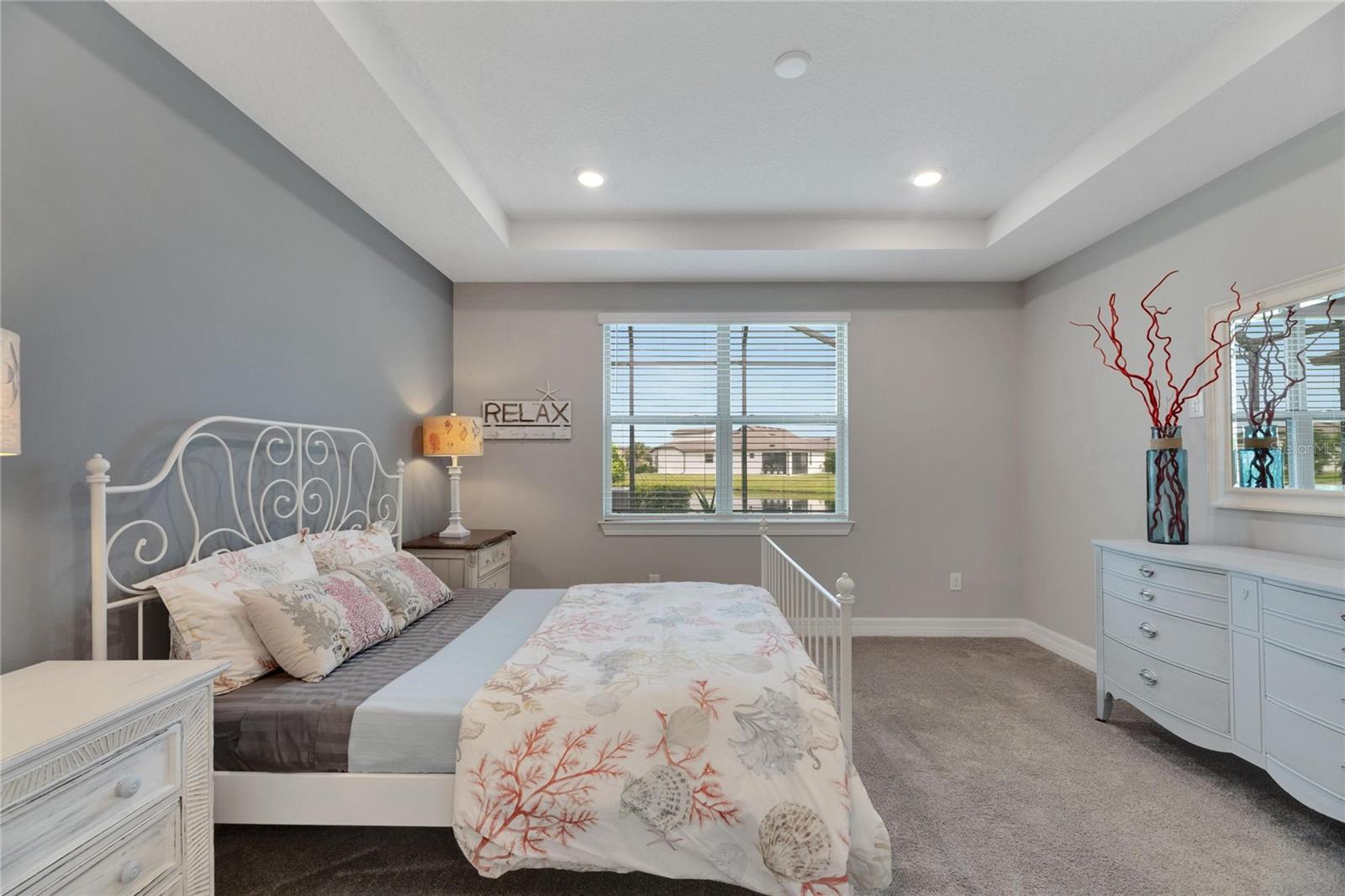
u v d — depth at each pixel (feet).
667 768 4.29
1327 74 5.51
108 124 4.72
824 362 12.48
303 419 7.23
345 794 4.48
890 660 10.49
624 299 12.21
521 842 4.18
